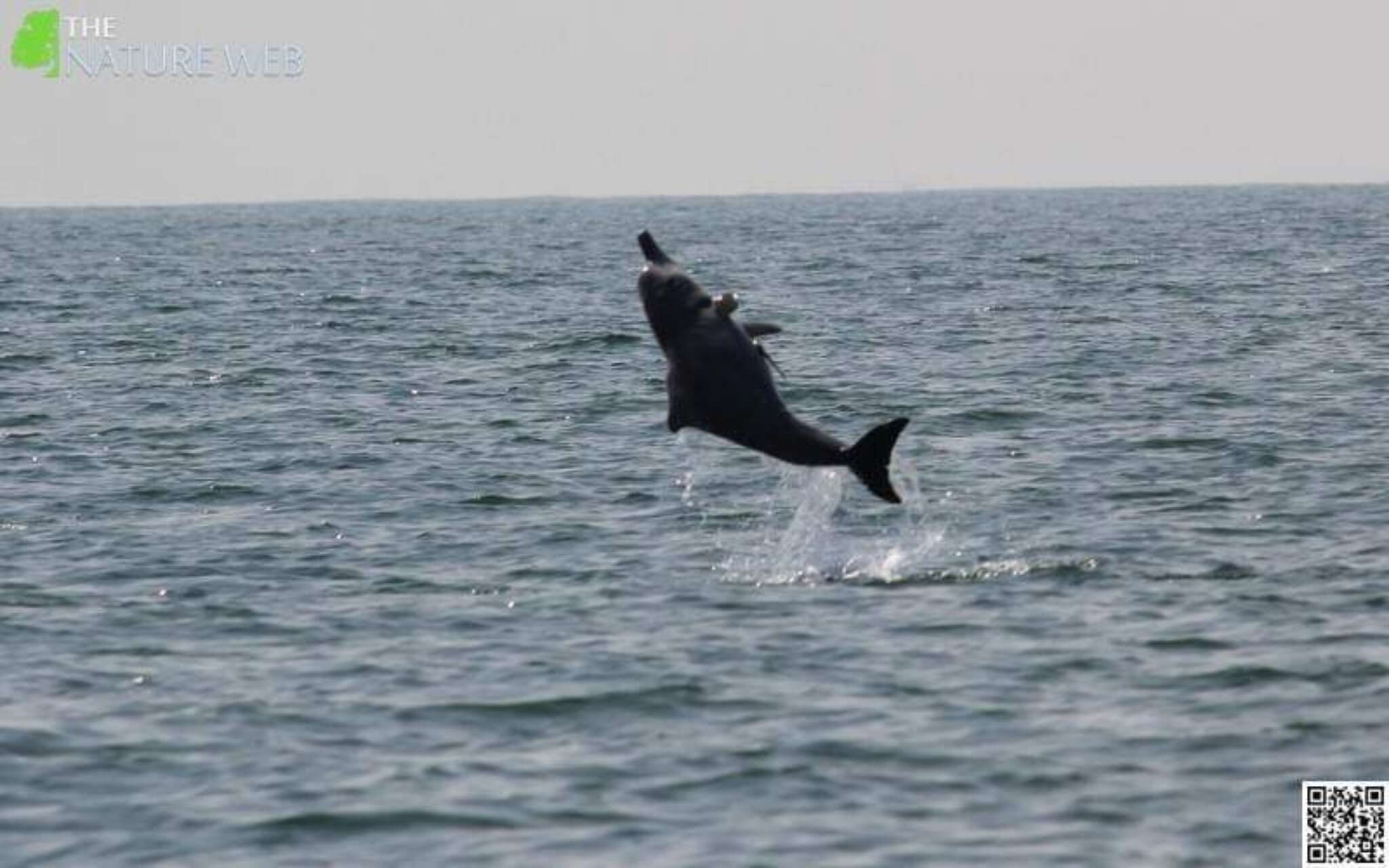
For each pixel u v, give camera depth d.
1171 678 67.00
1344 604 76.94
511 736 62.06
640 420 135.12
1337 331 185.00
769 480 109.81
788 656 70.69
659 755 59.94
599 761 59.56
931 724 62.50
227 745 61.44
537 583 84.06
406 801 56.41
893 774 58.06
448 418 137.62
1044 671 68.25
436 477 112.06
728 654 71.06
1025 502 101.69
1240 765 58.31
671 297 67.19
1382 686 65.56
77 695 67.06
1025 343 182.75
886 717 63.22
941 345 183.00
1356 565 84.12
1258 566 84.44
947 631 73.94
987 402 140.62
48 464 118.88
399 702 65.81
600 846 53.00
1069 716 63.09
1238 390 143.62
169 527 98.38
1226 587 80.62
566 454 120.50
